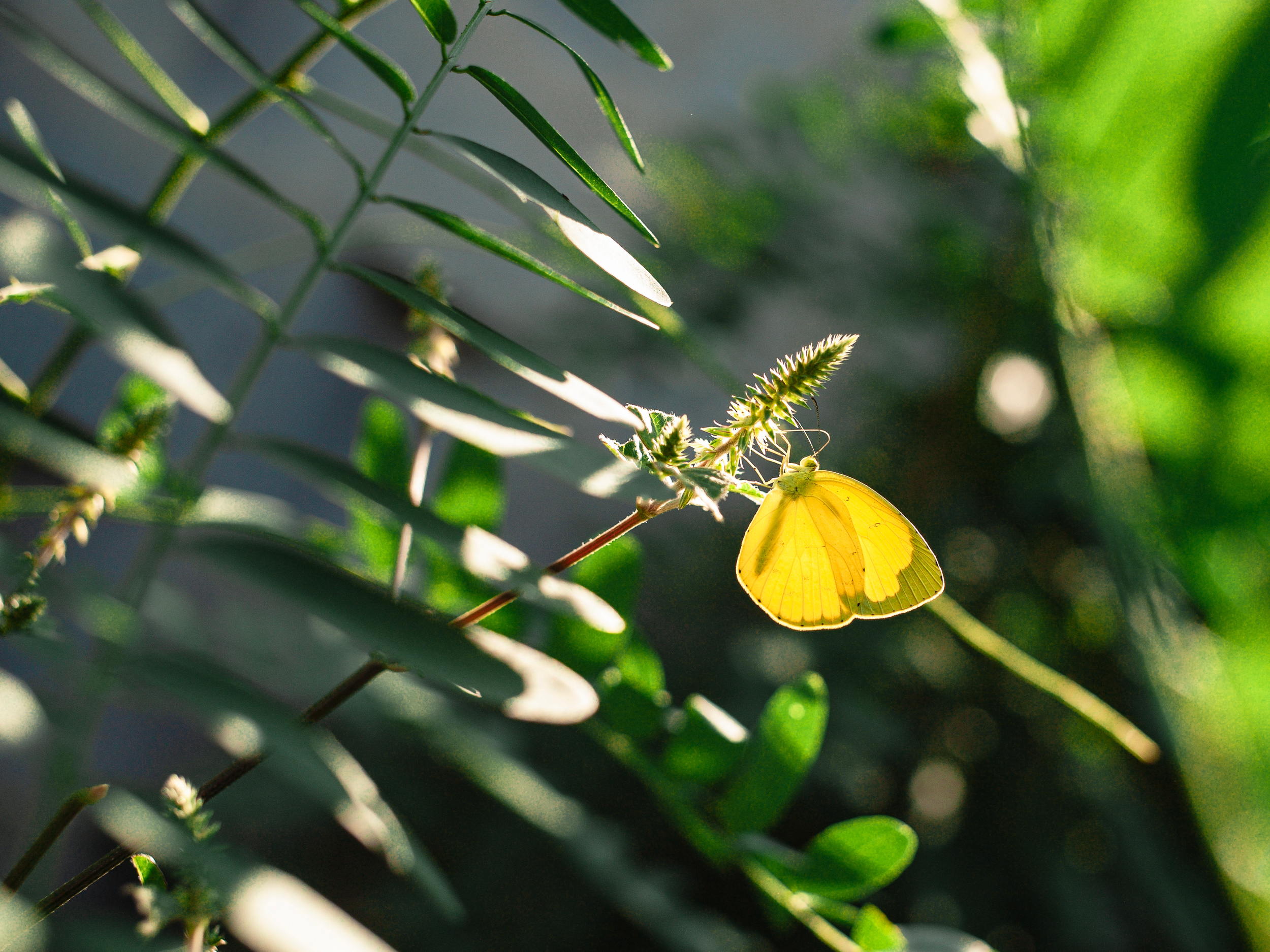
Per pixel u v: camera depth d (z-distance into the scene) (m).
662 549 0.58
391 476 0.21
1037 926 0.44
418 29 0.73
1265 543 0.26
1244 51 0.25
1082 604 0.50
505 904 0.46
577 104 0.71
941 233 0.46
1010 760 0.48
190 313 0.69
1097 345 0.26
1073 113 0.26
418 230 0.23
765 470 0.46
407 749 0.50
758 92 0.52
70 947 0.11
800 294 0.52
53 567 0.20
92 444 0.13
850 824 0.21
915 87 0.47
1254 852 0.27
